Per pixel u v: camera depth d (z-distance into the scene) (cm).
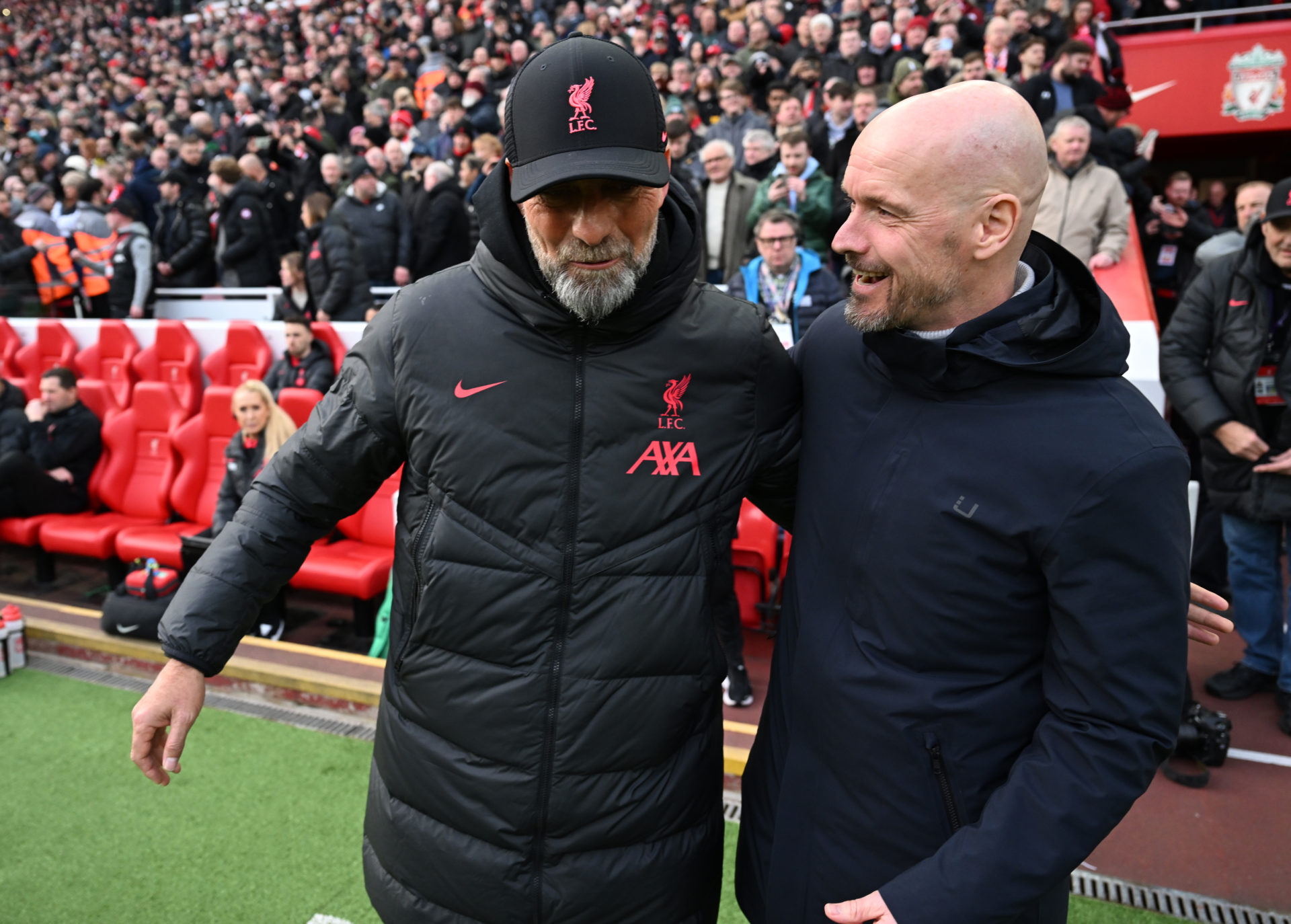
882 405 106
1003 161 89
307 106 876
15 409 479
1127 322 356
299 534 116
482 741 110
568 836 111
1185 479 90
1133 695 88
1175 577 88
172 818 240
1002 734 98
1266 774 249
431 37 1084
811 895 109
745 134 550
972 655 98
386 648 349
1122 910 198
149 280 618
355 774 261
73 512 456
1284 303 258
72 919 203
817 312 362
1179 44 673
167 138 859
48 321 555
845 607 106
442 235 540
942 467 97
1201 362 279
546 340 106
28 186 873
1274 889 203
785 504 129
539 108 91
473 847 113
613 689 109
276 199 653
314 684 300
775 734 117
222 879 216
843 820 105
